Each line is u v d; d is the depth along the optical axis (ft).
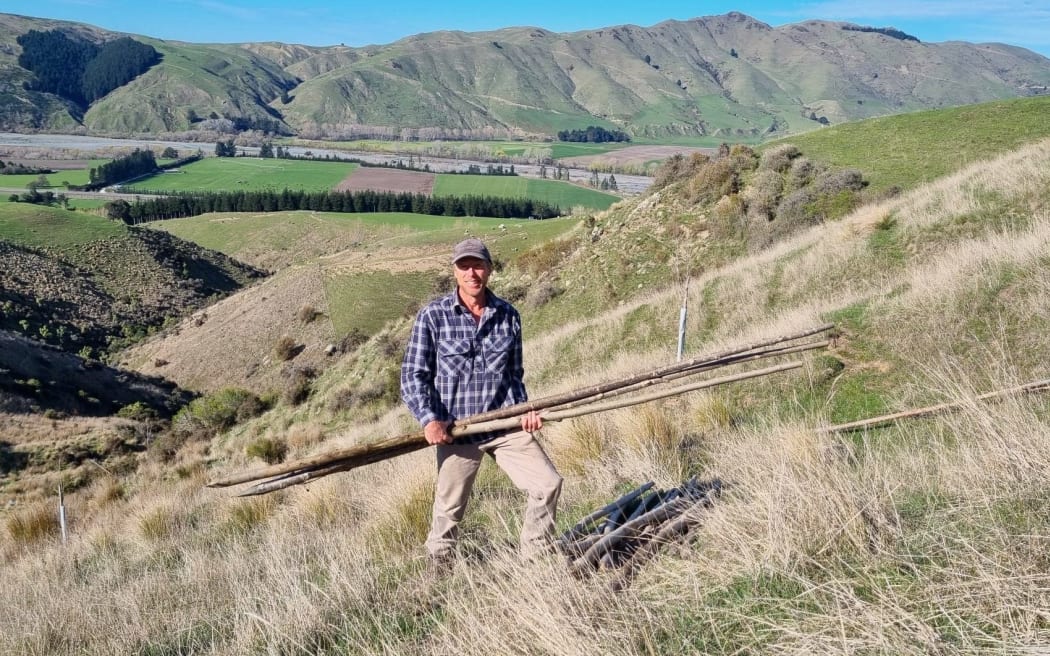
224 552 21.04
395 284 211.00
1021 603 7.38
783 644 7.89
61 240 320.70
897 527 9.80
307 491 23.94
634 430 19.80
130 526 30.14
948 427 15.76
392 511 17.76
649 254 86.38
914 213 45.62
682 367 12.00
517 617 9.08
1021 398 14.55
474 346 11.64
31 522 36.73
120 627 15.16
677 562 10.59
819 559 9.48
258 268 387.96
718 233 81.97
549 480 11.51
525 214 444.96
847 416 20.13
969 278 24.86
